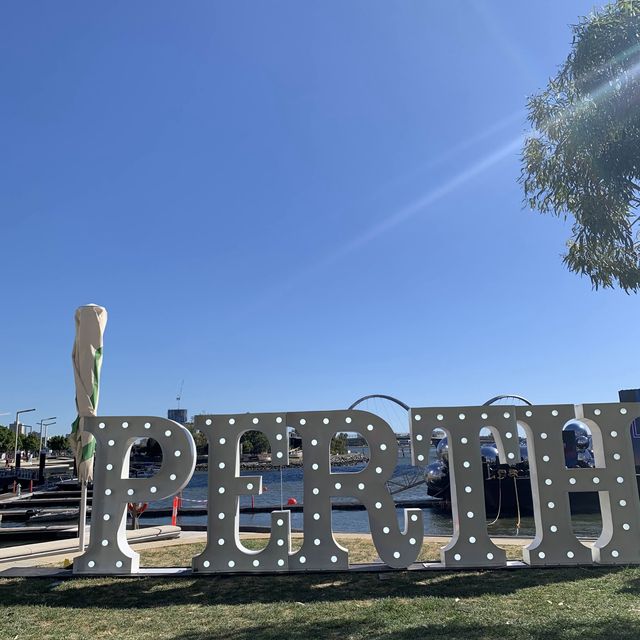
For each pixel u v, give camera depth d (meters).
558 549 8.96
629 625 5.86
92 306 10.27
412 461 9.14
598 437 9.32
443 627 6.01
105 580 8.64
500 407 9.27
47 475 65.38
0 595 7.89
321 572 8.84
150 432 9.25
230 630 6.20
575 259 8.66
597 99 7.06
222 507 9.08
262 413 9.27
